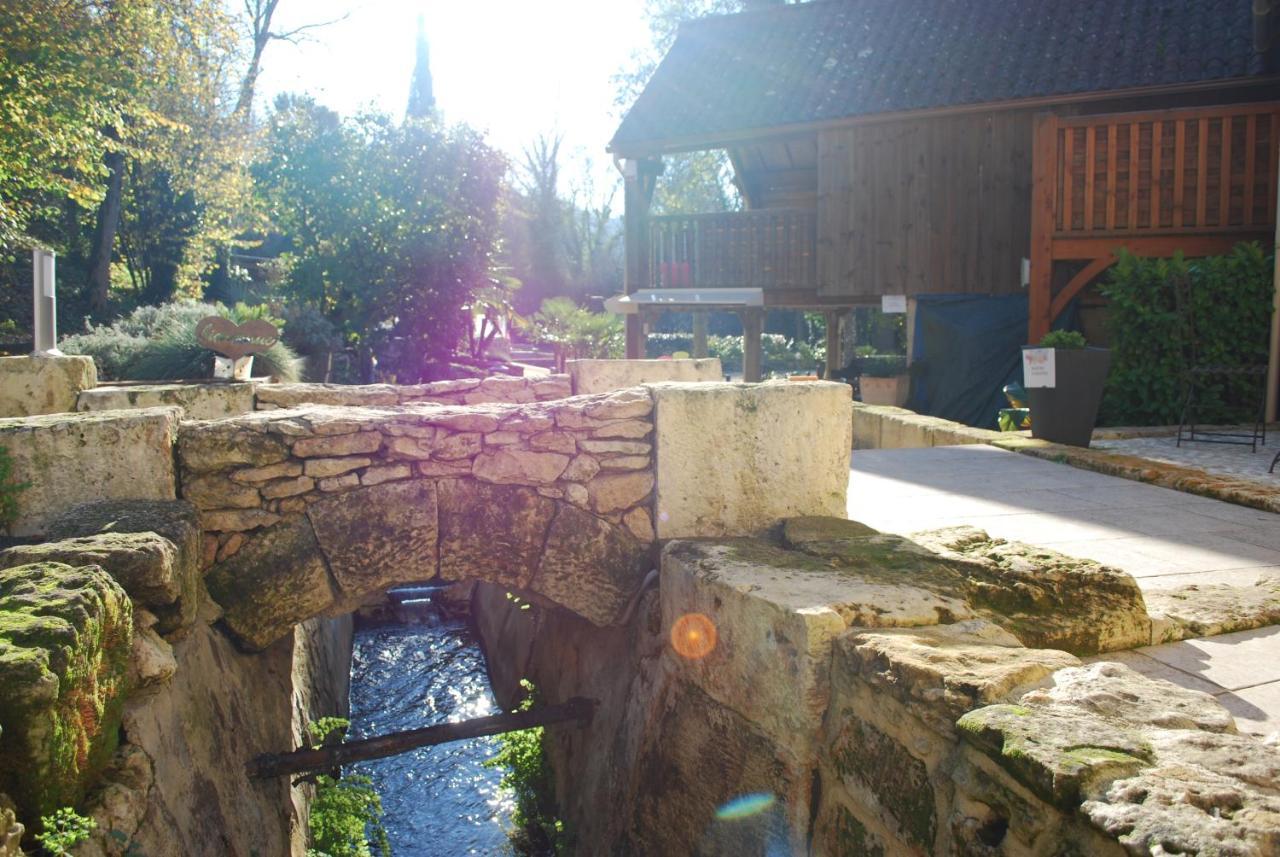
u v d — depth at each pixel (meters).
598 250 45.97
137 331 13.90
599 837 4.34
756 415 4.13
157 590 2.99
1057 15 13.66
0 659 2.09
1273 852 1.58
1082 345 7.23
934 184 12.85
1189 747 1.96
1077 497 5.43
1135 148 9.80
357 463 3.99
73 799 2.35
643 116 14.75
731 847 3.17
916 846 2.35
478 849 5.80
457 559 4.10
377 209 19.31
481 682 8.45
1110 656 3.03
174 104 21.06
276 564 3.88
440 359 20.31
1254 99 11.51
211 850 3.14
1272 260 8.98
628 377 7.22
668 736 3.65
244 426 3.86
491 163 20.23
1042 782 1.89
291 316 16.86
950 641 2.68
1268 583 3.70
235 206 23.89
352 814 5.20
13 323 19.00
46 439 3.59
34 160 14.37
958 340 12.44
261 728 4.22
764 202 17.84
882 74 13.71
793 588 3.11
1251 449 7.44
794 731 2.85
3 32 12.94
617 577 4.17
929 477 6.09
